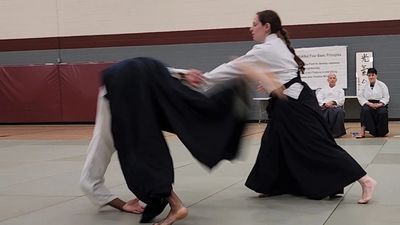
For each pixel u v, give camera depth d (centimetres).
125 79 409
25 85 1833
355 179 477
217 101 405
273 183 511
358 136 1144
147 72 411
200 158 394
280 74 492
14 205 512
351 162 483
